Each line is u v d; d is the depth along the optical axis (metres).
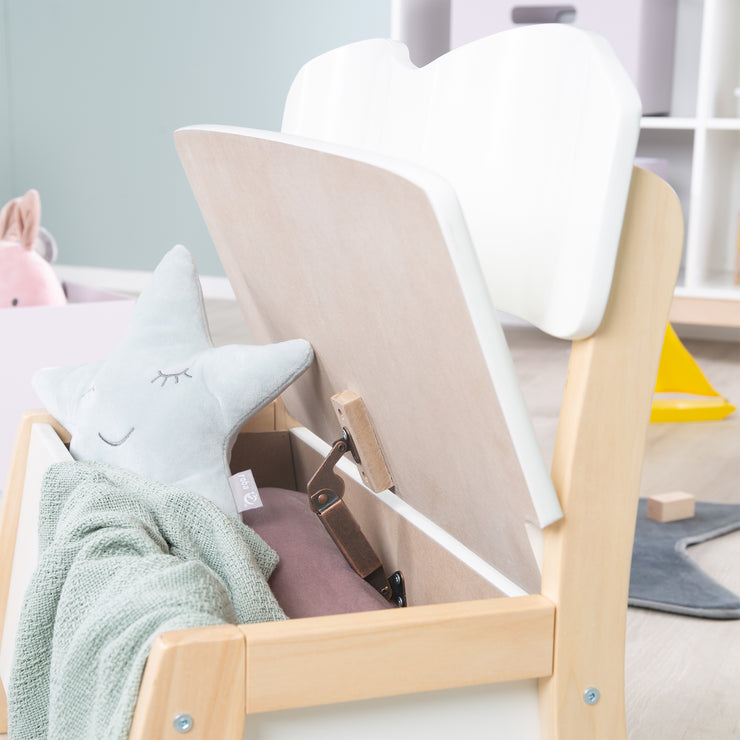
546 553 0.58
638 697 1.06
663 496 1.57
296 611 0.80
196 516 0.76
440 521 0.76
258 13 3.58
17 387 1.58
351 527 0.84
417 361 0.62
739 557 1.43
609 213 0.50
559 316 0.54
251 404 0.87
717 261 2.85
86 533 0.70
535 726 0.59
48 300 1.95
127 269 4.09
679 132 2.87
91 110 4.04
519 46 0.60
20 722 0.69
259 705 0.52
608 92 0.50
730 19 2.60
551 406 2.22
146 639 0.55
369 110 0.81
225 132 0.73
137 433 0.87
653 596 1.28
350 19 3.42
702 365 2.65
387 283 0.60
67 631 0.63
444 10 2.90
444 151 0.68
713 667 1.13
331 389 0.87
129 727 0.51
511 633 0.56
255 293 0.94
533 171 0.57
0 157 4.30
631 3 2.45
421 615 0.55
